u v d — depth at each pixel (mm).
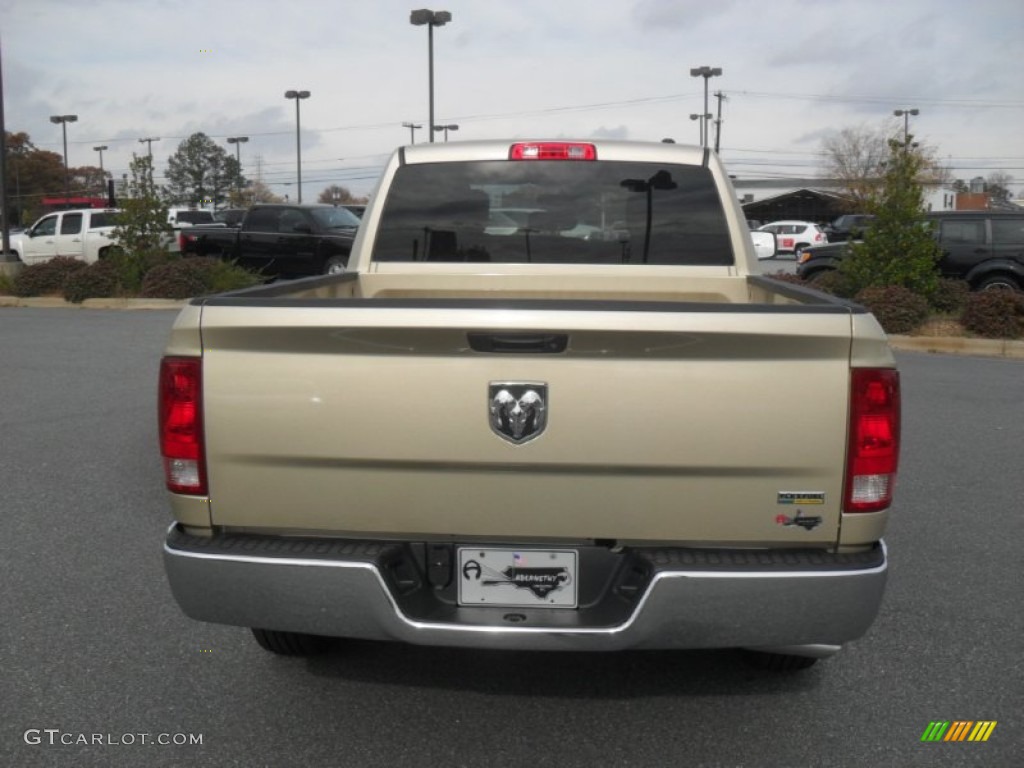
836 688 3893
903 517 6117
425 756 3371
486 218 4996
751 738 3508
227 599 3119
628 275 4949
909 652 4223
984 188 89688
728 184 4980
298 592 3072
